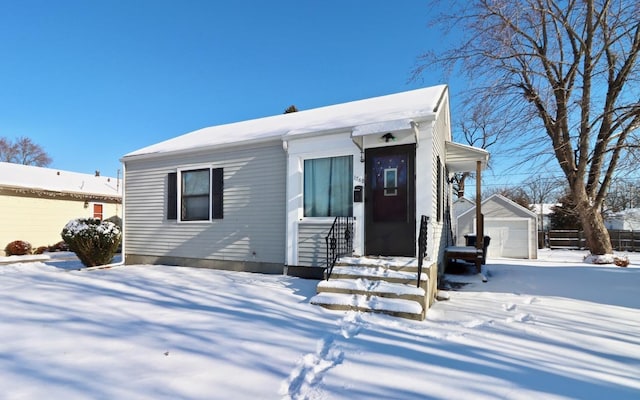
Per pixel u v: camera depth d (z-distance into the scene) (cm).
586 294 605
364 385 258
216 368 281
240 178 818
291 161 726
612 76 1018
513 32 1040
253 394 240
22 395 233
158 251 940
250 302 503
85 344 331
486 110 1102
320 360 308
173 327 387
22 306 472
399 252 619
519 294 610
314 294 555
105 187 1655
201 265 864
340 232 670
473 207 1778
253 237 794
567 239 2039
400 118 606
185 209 905
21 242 1185
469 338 371
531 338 375
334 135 682
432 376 275
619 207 2009
